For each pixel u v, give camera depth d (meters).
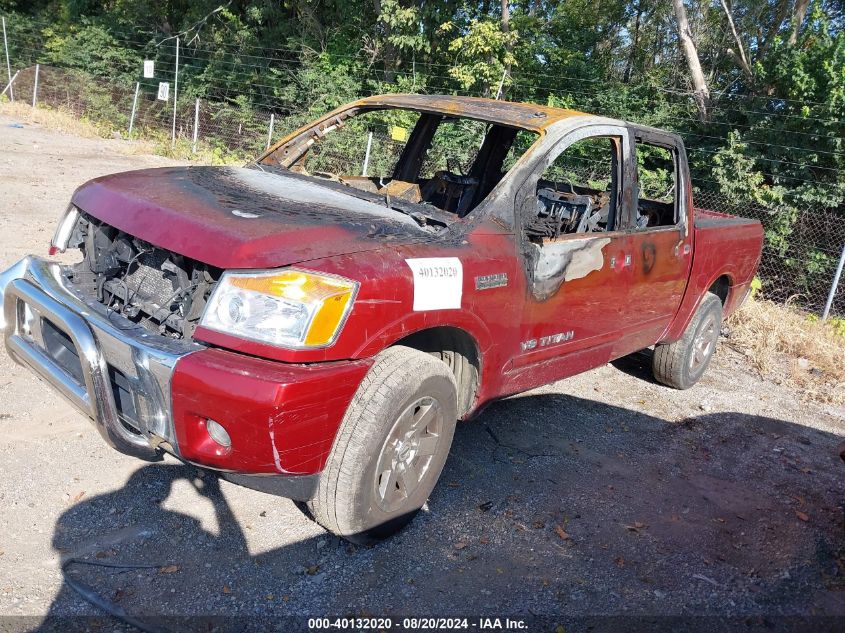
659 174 7.96
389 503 3.00
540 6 17.58
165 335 2.82
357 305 2.60
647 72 16.86
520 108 3.98
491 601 2.84
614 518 3.59
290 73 18.48
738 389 5.87
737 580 3.23
